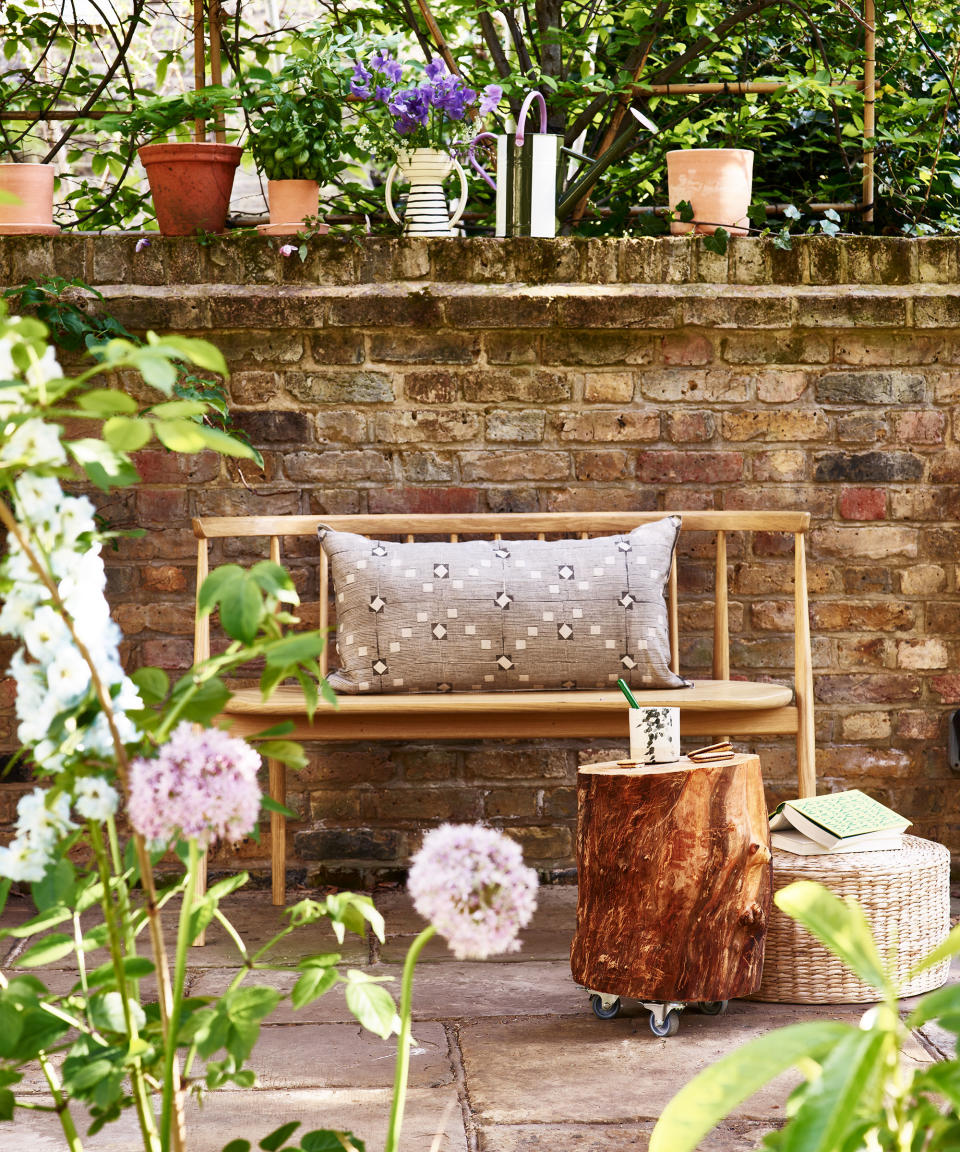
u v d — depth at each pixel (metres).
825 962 2.25
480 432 3.07
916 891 2.27
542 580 2.72
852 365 3.09
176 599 3.06
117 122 3.28
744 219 3.11
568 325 3.03
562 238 3.04
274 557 2.87
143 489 3.05
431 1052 2.03
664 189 3.99
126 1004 1.04
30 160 3.82
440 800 3.09
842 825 2.33
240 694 2.71
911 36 3.74
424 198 3.12
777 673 3.11
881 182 3.46
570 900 2.96
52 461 0.96
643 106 3.65
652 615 2.73
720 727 2.68
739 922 2.08
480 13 3.75
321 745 3.07
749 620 3.10
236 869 3.07
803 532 2.85
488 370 3.07
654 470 3.09
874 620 3.12
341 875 3.06
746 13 3.48
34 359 0.94
